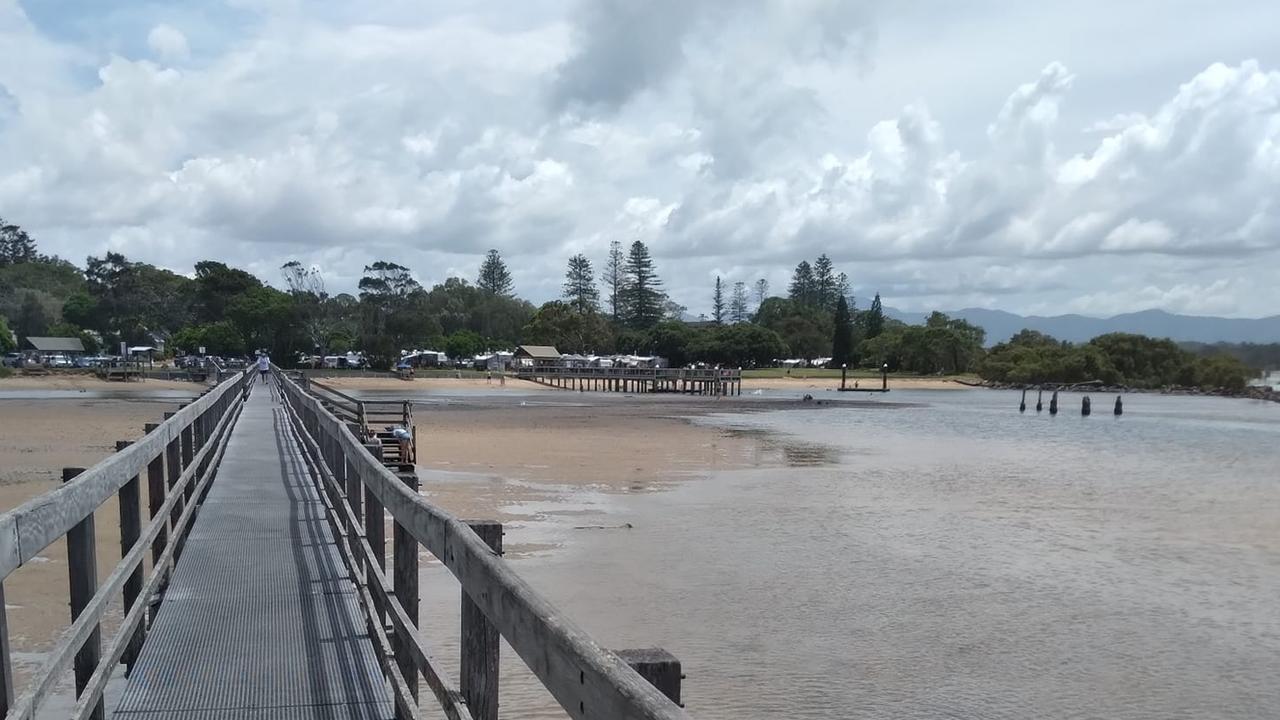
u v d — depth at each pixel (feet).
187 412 25.40
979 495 73.56
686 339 437.99
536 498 67.15
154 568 18.48
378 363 355.56
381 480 14.80
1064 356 391.45
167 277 428.56
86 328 404.77
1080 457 107.34
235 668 16.07
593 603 39.32
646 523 57.72
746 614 38.34
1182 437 142.31
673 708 4.61
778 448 111.24
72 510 10.33
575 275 522.88
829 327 497.05
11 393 211.61
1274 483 83.25
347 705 14.58
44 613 32.45
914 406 233.35
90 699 10.70
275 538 26.58
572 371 307.58
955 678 31.89
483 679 8.82
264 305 356.59
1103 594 42.86
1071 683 31.60
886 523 59.82
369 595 16.87
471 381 315.78
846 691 30.30
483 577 8.28
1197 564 49.49
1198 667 33.53
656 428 141.59
